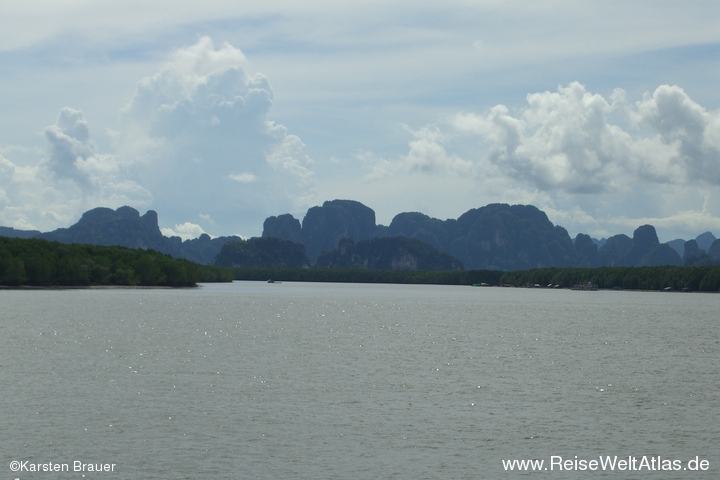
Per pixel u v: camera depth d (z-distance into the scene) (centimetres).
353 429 6419
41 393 7556
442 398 7769
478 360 10788
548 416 7038
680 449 6038
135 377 8638
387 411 7094
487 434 6353
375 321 18512
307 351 11494
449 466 5528
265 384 8369
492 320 19500
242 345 12150
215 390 7944
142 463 5459
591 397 7988
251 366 9706
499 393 8119
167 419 6612
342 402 7462
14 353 10450
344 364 10069
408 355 11231
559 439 6262
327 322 17838
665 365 10556
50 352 10650
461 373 9481
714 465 5656
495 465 5572
